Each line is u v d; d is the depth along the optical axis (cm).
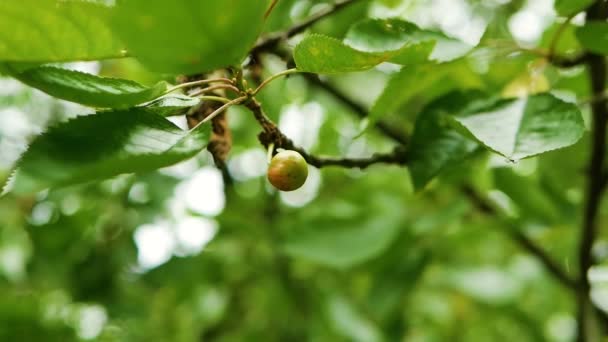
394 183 98
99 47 51
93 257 95
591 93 63
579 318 69
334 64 51
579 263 69
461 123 55
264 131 54
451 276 101
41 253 93
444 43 57
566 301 109
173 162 50
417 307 108
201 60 49
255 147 100
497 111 57
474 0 83
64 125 48
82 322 103
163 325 104
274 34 62
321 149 103
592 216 67
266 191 97
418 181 58
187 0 47
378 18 57
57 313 96
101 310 100
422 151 58
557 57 62
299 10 76
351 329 93
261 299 105
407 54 54
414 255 90
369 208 87
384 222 85
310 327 99
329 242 85
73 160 48
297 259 100
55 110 101
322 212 87
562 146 54
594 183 65
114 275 95
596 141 64
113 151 48
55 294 100
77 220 94
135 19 47
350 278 105
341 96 75
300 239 86
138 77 70
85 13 50
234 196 95
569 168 72
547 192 73
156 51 48
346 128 103
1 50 50
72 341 91
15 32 50
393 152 59
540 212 73
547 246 87
